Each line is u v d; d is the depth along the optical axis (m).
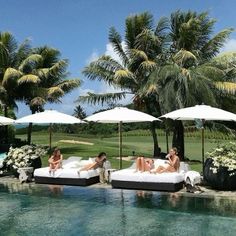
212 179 12.49
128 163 20.70
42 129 60.88
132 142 43.16
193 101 21.94
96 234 8.55
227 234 8.30
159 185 12.61
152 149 35.06
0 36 27.73
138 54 24.30
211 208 10.39
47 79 28.77
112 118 14.73
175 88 22.06
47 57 28.88
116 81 25.16
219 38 24.84
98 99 26.25
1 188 13.77
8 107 28.77
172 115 13.59
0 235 8.58
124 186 13.18
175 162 13.09
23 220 9.72
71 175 13.95
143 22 25.33
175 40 25.34
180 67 22.47
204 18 24.86
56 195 12.52
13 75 25.83
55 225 9.25
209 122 24.58
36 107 27.67
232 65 24.92
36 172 14.59
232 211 10.05
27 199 12.03
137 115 15.04
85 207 10.92
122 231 8.70
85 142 39.03
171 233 8.46
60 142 38.09
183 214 9.91
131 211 10.35
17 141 29.59
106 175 14.47
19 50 27.97
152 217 9.73
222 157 12.19
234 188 12.52
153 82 22.50
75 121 15.95
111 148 32.12
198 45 25.25
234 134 25.33
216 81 23.52
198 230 8.61
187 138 43.78
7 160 16.14
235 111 24.86
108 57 26.14
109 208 10.74
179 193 12.29
